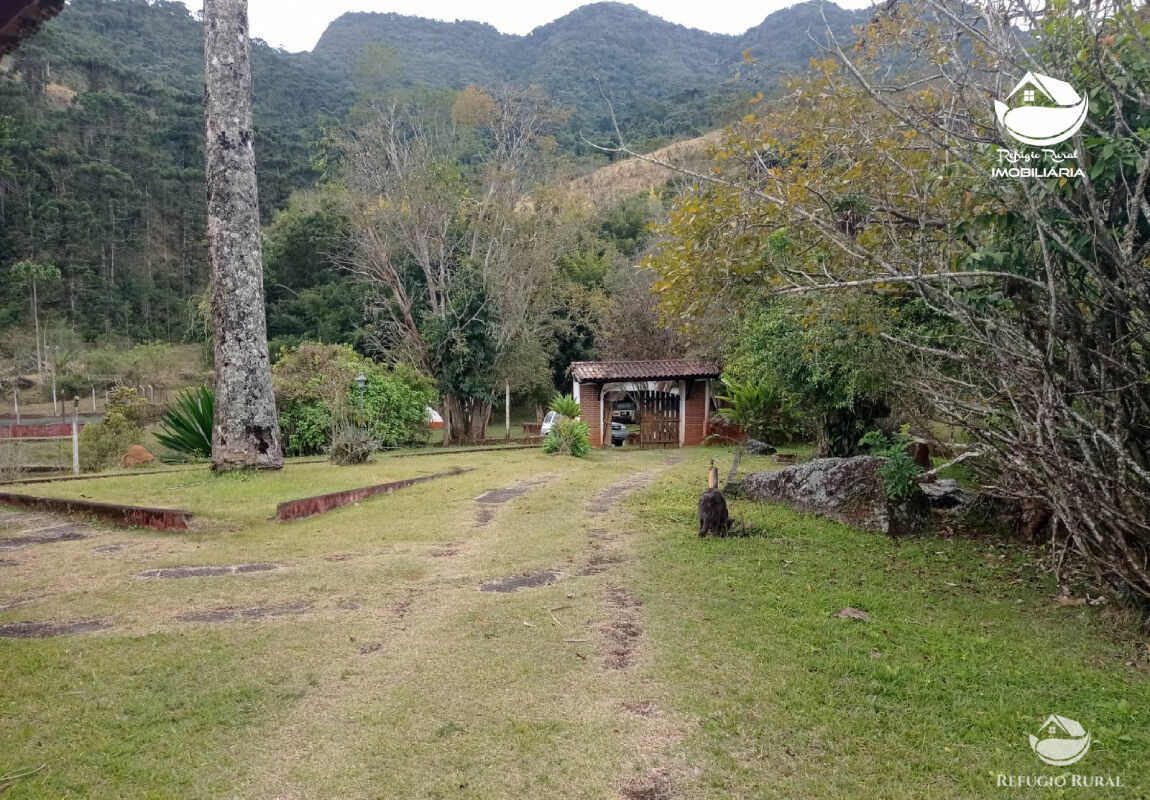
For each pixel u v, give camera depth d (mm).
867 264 5109
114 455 15602
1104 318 4285
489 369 21297
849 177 5145
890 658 3838
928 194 4961
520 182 26422
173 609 4473
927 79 4926
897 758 2895
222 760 2775
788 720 3154
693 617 4367
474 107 39156
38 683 3373
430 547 6082
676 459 15352
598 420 20609
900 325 7230
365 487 8578
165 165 46656
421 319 22172
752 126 5812
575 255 31078
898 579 5352
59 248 40750
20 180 39688
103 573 5270
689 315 6242
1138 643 4141
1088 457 4055
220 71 9758
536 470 11930
